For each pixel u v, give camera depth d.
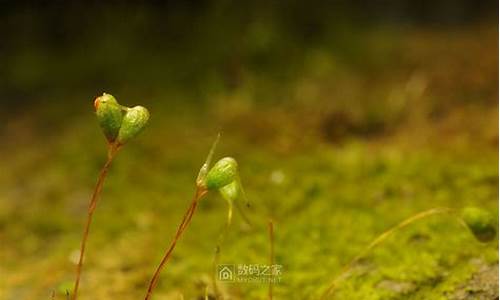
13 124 0.17
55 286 0.10
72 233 0.11
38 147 0.15
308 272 0.10
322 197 0.11
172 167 0.13
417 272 0.10
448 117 0.14
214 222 0.11
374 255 0.10
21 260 0.11
